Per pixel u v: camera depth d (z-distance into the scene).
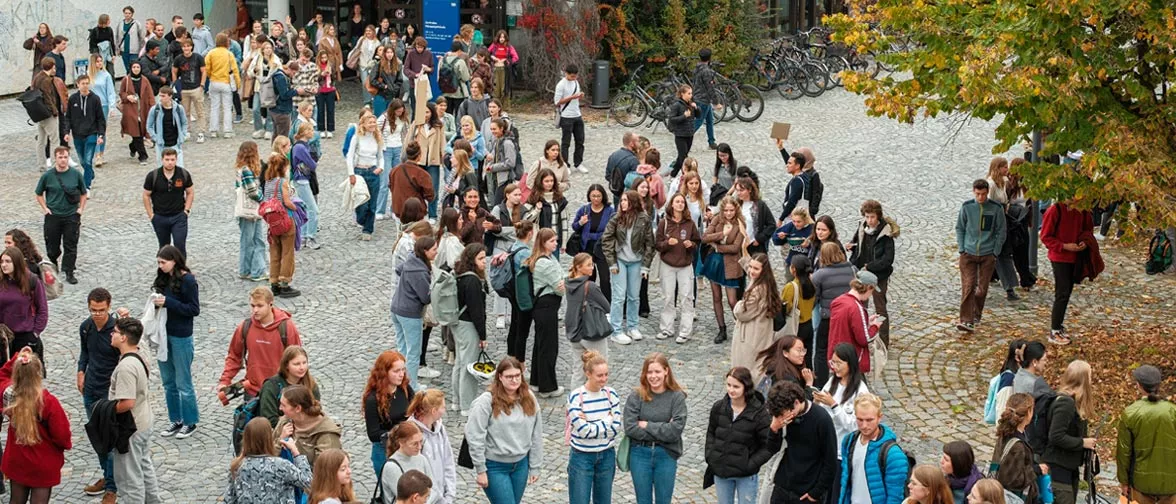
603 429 10.70
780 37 37.97
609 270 15.64
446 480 10.42
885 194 22.73
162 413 13.85
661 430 10.53
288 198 17.42
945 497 8.90
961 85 13.84
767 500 10.55
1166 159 12.94
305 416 10.42
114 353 12.20
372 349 15.77
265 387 10.87
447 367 15.17
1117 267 19.02
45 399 10.95
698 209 16.55
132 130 24.95
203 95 27.78
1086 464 11.03
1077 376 11.08
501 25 33.03
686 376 14.95
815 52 35.84
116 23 33.91
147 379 11.49
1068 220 15.34
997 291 18.06
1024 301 17.58
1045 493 10.20
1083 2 12.27
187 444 13.14
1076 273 15.57
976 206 15.97
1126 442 11.09
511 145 20.06
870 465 9.80
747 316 13.63
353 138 20.09
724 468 10.40
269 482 9.61
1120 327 16.42
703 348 15.88
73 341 16.03
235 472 9.69
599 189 15.88
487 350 15.76
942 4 14.19
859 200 22.31
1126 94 13.72
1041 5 12.47
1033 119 13.77
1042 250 19.80
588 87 31.56
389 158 21.12
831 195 22.66
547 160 18.20
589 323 13.69
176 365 13.09
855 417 10.45
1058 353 15.47
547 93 31.66
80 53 33.00
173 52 27.58
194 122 28.86
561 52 31.08
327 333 16.31
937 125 28.31
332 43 30.34
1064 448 10.78
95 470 12.55
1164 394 14.09
